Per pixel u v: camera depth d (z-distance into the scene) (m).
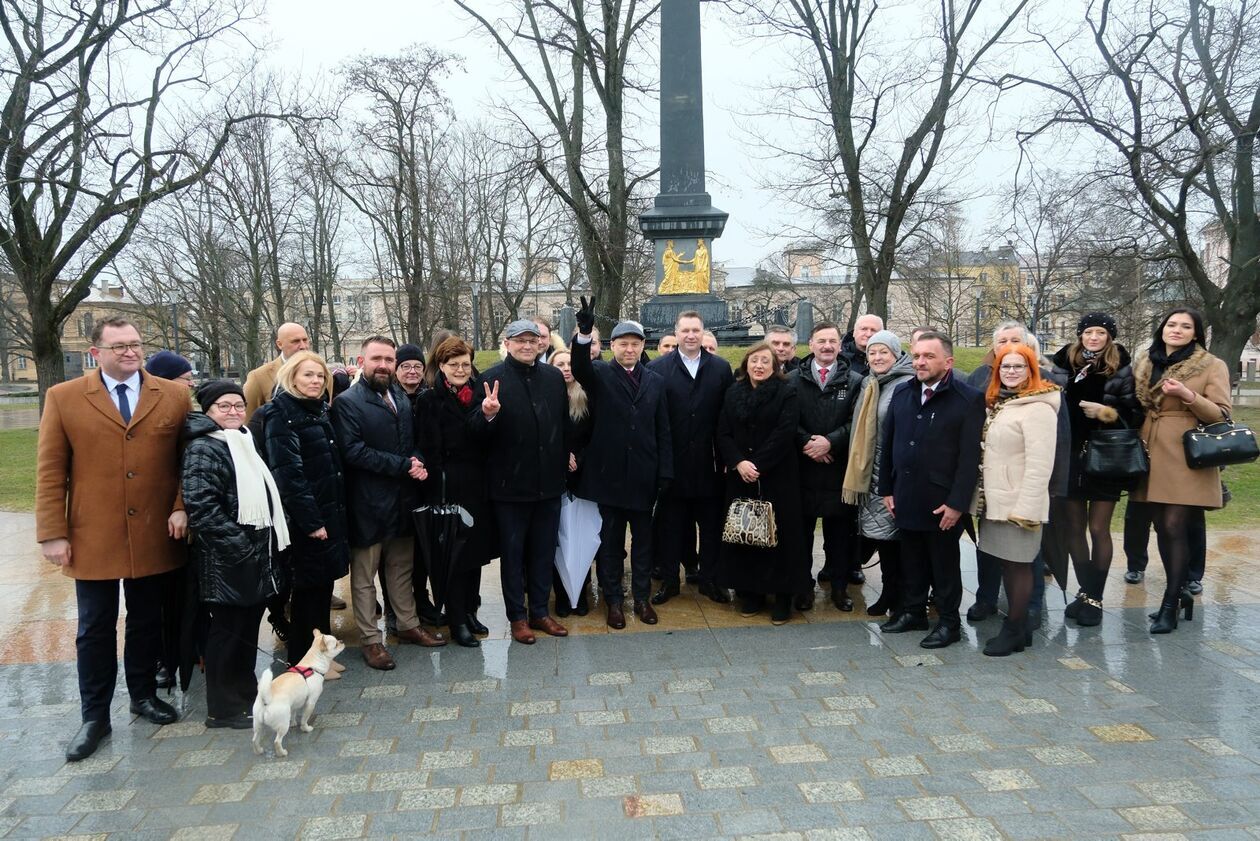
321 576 4.14
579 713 3.85
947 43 14.12
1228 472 10.62
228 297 26.80
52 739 3.72
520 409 4.79
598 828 2.89
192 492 3.62
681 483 5.43
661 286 14.86
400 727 3.74
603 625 5.19
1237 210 14.77
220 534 3.65
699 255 14.71
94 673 3.66
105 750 3.60
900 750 3.43
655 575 6.19
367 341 4.57
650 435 5.11
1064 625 4.99
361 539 4.42
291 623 4.34
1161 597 5.48
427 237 28.67
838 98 15.59
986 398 4.66
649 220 14.43
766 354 5.08
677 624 5.19
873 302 15.62
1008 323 4.87
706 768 3.31
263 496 3.76
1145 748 3.40
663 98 14.34
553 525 5.06
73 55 11.34
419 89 24.27
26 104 11.32
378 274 35.72
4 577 6.61
